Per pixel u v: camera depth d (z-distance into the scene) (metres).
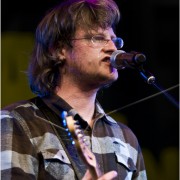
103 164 4.56
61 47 4.76
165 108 9.30
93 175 3.85
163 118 9.27
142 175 4.98
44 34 4.88
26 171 4.22
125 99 9.05
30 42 8.25
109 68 4.54
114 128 4.95
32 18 8.44
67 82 4.71
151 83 4.29
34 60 4.95
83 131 4.63
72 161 4.38
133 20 9.22
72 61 4.65
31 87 4.92
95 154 4.57
